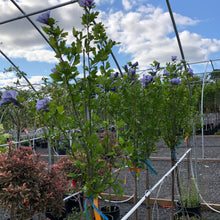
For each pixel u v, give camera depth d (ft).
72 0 18.24
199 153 31.22
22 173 8.20
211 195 17.08
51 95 18.80
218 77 42.65
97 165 5.70
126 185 20.01
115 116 8.69
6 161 8.36
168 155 31.17
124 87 8.77
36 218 10.16
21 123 16.53
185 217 13.50
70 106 6.06
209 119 56.70
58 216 9.39
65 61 4.93
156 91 9.42
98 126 5.98
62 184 10.31
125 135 8.95
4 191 7.98
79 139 5.72
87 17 5.62
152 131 9.18
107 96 5.93
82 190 5.76
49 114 5.39
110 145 6.32
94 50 5.61
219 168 24.04
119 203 16.72
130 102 8.97
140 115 9.04
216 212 14.93
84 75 5.59
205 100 50.16
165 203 15.92
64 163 12.21
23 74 22.67
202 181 20.10
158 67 9.62
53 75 5.02
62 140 5.98
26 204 8.19
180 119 12.13
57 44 4.87
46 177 9.21
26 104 16.67
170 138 11.71
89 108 5.61
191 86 13.82
